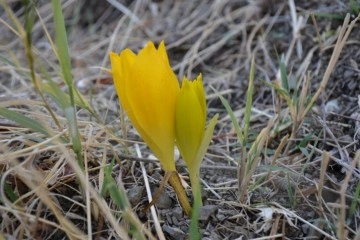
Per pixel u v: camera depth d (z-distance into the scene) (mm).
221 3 525
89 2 581
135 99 299
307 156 351
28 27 295
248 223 323
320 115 388
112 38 516
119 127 396
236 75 455
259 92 433
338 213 316
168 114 303
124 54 295
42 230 317
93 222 321
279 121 383
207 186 343
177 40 508
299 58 442
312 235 320
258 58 458
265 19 482
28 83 461
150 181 340
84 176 313
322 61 426
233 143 392
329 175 350
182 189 317
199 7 540
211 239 316
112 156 350
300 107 362
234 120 330
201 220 322
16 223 318
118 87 303
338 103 398
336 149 360
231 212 328
